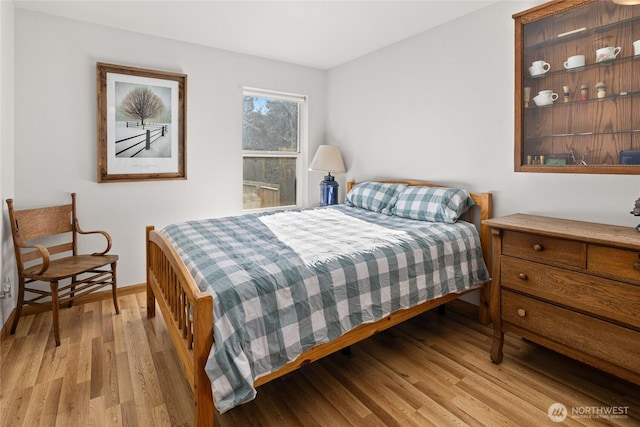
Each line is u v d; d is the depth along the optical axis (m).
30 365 2.01
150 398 1.74
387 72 3.43
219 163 3.56
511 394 1.80
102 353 2.16
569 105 2.08
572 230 1.78
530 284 1.87
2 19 2.35
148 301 2.65
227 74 3.53
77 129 2.86
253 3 2.55
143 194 3.18
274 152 4.05
